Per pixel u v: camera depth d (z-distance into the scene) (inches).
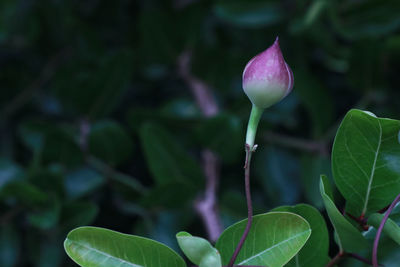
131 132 29.2
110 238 17.2
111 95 26.6
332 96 28.7
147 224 25.2
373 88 26.3
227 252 17.5
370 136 17.8
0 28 28.2
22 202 24.6
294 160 26.8
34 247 24.8
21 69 29.1
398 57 25.8
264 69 17.1
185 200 24.7
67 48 29.3
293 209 18.2
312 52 28.5
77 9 29.1
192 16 27.7
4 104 28.9
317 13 24.5
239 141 25.1
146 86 29.9
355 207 18.2
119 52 25.7
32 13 28.6
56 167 24.7
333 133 26.2
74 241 17.1
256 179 27.1
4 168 25.7
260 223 17.4
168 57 28.3
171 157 24.3
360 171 18.0
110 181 25.6
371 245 18.4
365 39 25.3
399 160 17.9
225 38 29.0
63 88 26.7
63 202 24.7
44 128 27.4
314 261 18.2
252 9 26.3
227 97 28.4
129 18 29.6
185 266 17.3
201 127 25.1
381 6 25.6
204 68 27.7
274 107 26.3
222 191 26.7
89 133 25.2
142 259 17.2
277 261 17.2
